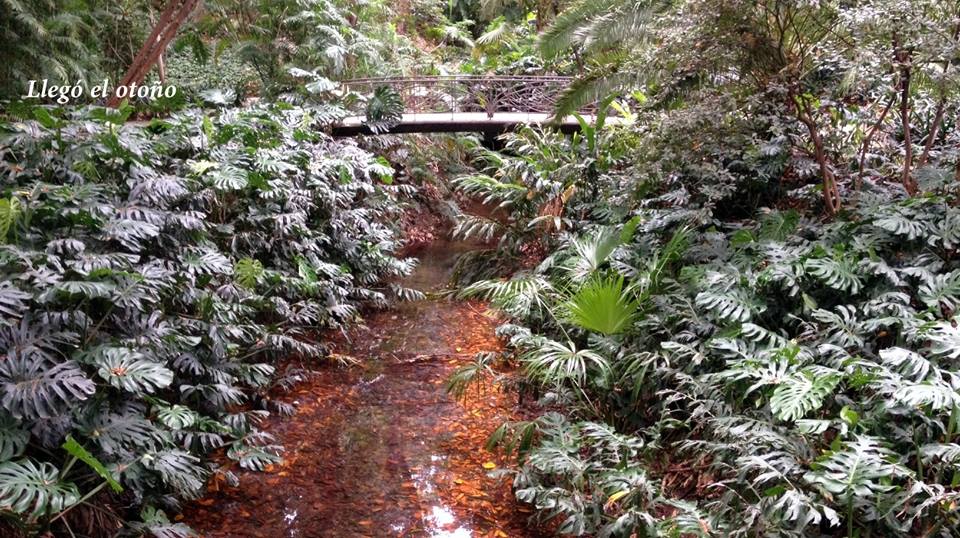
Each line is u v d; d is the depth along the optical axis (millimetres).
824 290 3395
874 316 3121
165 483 2916
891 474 2135
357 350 5102
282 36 8719
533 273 5562
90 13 7383
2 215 2861
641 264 4488
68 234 3172
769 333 3076
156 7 8188
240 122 5234
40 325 2582
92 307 2936
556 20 7016
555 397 3732
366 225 6168
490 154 8336
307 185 5645
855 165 4918
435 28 14570
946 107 4297
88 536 2527
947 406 2355
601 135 6660
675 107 4707
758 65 4160
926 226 3342
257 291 4641
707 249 4223
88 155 3623
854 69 3525
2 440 2285
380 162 6668
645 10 6008
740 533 2277
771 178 5047
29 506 2301
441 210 9094
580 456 3199
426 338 5359
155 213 3457
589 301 3682
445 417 4074
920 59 3414
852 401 2697
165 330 3043
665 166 4461
